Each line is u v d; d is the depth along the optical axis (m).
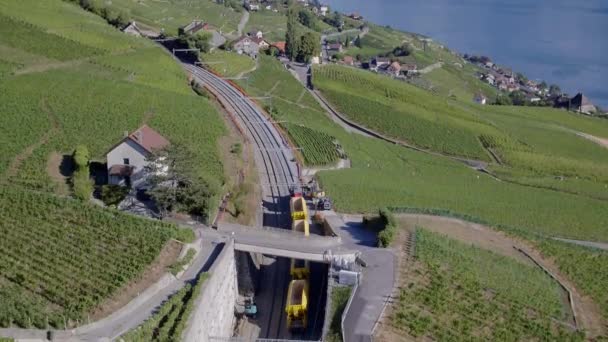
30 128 107.19
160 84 145.88
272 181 114.19
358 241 88.44
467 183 147.75
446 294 77.50
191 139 115.31
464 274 83.00
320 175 120.44
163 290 69.38
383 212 92.50
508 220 122.25
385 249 85.81
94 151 102.94
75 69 142.62
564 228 124.62
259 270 90.88
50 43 153.62
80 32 167.62
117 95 127.94
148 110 123.81
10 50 145.12
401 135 180.62
